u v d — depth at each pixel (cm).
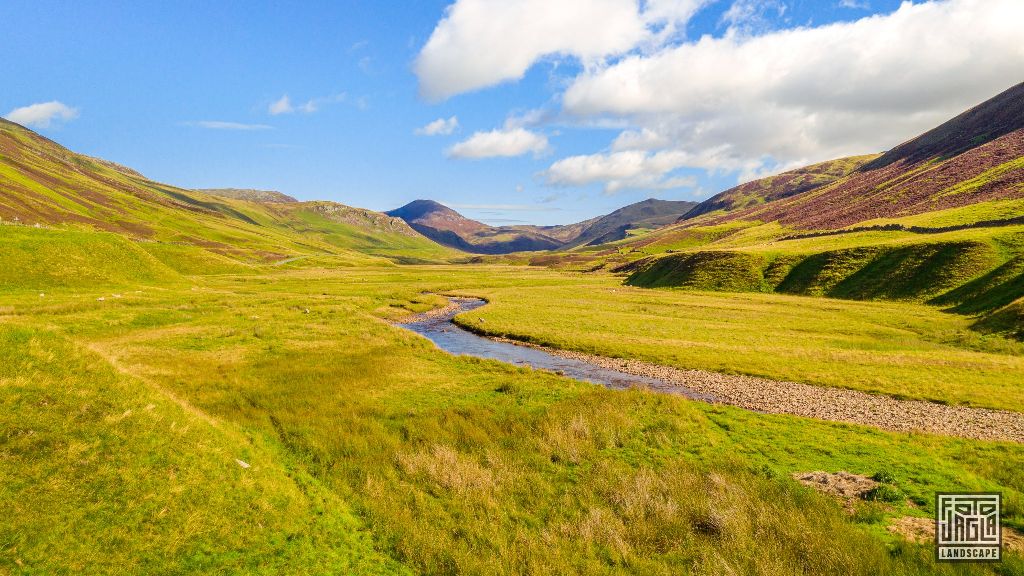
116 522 1223
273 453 1862
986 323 4975
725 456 2038
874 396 3177
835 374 3650
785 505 1548
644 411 2622
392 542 1396
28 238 6022
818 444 2214
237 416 2219
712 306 7831
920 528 1421
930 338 5119
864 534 1363
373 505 1558
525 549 1355
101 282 5916
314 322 5147
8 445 1331
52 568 1064
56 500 1229
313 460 1886
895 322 6006
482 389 3069
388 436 2148
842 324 5959
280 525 1373
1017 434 2430
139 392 1778
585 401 2755
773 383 3550
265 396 2612
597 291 11250
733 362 4072
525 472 1859
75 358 1789
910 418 2719
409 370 3488
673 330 5716
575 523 1500
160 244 12456
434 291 11169
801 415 2806
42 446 1370
